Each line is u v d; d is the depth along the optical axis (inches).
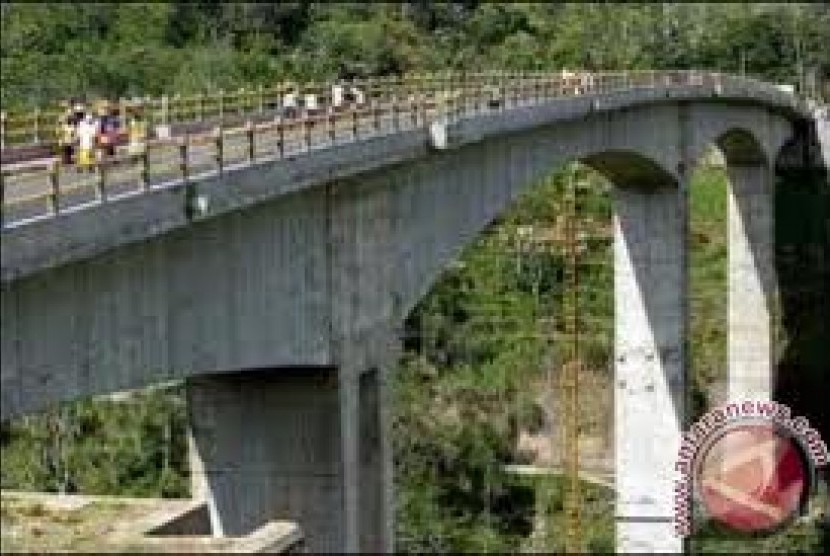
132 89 5088.6
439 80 2915.8
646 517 3599.9
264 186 1685.5
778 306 4493.1
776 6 5226.4
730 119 4069.9
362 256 2066.9
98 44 5836.6
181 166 1533.0
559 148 2974.9
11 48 5546.3
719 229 5246.1
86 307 1465.3
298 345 1895.9
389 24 5807.1
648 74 3479.3
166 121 2130.9
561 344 4744.1
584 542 4047.7
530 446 4557.1
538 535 4121.6
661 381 3690.9
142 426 4266.7
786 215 4608.8
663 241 3710.6
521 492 4318.4
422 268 2313.0
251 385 1980.8
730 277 4507.9
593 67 5792.3
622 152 3312.0
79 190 1384.1
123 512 1878.7
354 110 2030.0
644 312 3722.9
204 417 1993.1
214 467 1989.4
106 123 1712.6
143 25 6127.0
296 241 1888.5
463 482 4188.0
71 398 1446.9
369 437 2107.5
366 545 2075.5
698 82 3700.8
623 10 6628.9
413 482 4138.8
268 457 1972.2
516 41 6131.9
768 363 4399.6
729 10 6058.1
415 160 2196.1
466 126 2293.3
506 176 2699.3
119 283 1519.4
